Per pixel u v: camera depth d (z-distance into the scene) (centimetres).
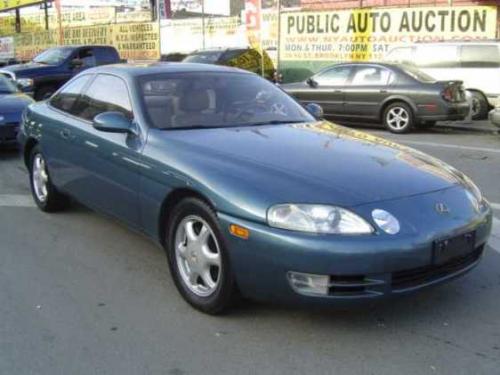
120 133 486
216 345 370
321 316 403
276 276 358
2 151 1041
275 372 340
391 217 360
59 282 465
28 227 598
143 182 452
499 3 1659
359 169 399
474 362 350
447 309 415
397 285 362
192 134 457
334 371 341
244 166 396
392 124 1341
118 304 427
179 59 2230
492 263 499
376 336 379
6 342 374
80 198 561
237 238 369
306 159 409
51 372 341
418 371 341
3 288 455
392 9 1853
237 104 517
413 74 1337
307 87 1470
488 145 1141
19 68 1748
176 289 450
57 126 582
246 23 1992
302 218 353
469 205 399
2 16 4788
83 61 1828
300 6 2650
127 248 538
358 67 1400
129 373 340
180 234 423
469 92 1501
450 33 1758
